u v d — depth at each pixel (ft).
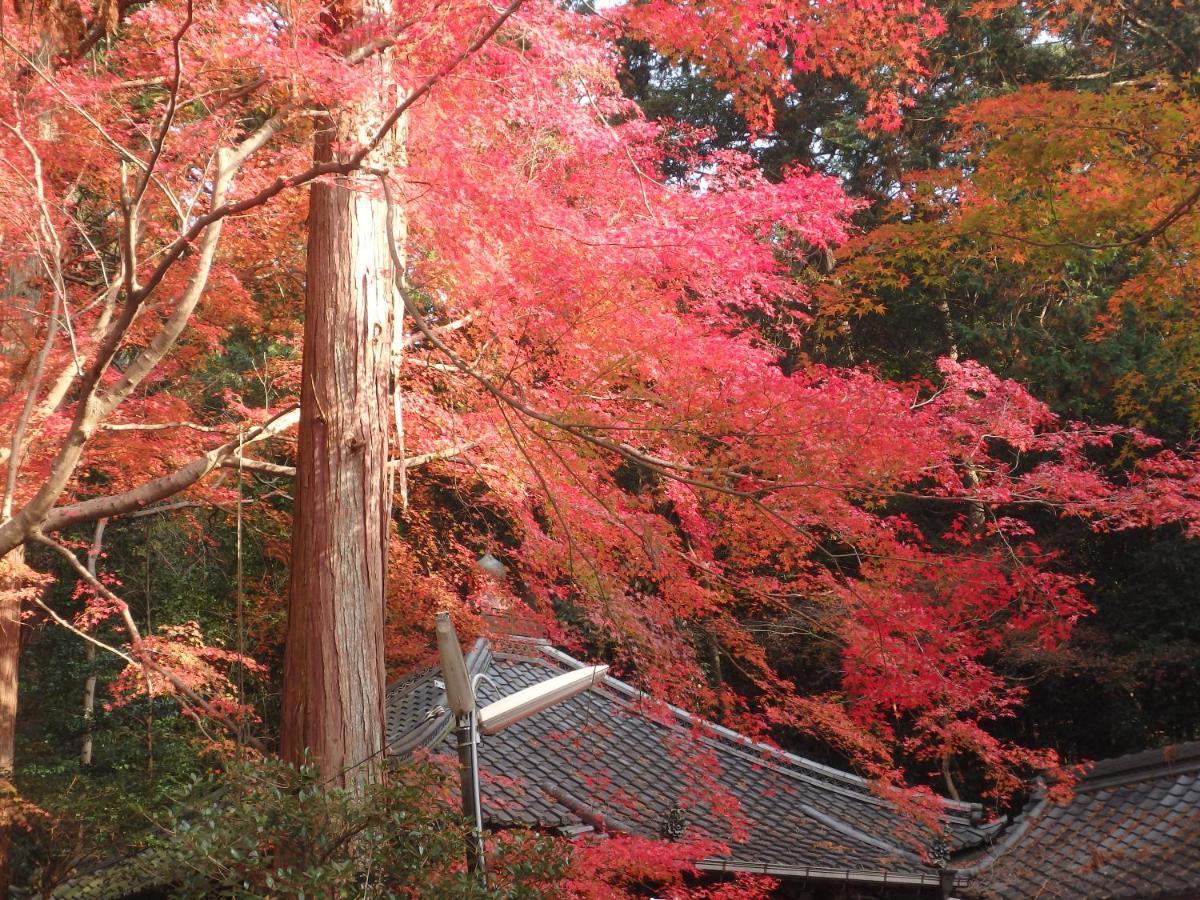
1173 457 20.57
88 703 41.57
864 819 34.27
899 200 27.22
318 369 19.33
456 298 23.12
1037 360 52.42
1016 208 24.84
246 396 40.34
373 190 18.28
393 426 23.67
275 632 43.42
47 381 23.54
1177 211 23.00
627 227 18.11
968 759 51.80
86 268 27.20
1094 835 30.73
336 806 14.56
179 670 25.16
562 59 17.60
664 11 21.80
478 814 16.62
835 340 58.39
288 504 43.52
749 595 23.02
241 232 25.31
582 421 21.09
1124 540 53.42
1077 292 54.85
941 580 19.49
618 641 21.75
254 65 18.78
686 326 21.16
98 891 27.20
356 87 17.17
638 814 30.58
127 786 34.04
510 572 33.09
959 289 56.85
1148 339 51.13
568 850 16.11
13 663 31.19
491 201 17.51
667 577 22.66
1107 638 51.03
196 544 45.21
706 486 17.28
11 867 31.53
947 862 30.96
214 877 14.58
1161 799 30.66
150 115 21.31
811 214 20.61
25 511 16.88
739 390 18.52
